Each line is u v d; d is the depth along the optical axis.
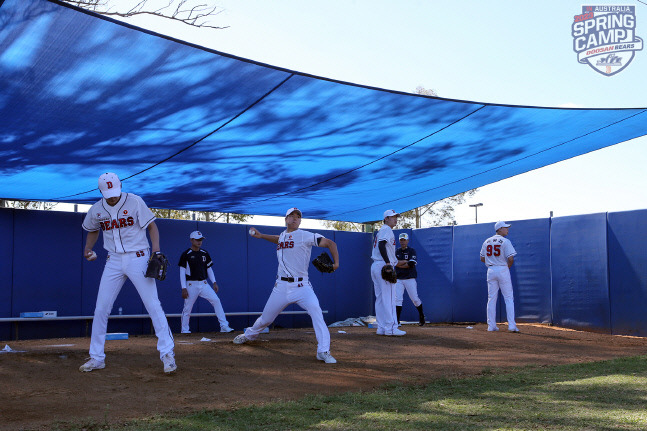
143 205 5.58
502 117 7.67
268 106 6.56
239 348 7.18
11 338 9.65
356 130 7.58
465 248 13.41
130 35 4.91
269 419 3.72
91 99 5.92
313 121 7.12
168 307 11.37
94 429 3.55
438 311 13.73
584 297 11.37
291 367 6.00
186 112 6.47
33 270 9.95
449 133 8.05
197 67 5.53
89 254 5.82
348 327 12.39
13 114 6.09
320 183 10.12
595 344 8.70
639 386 4.79
